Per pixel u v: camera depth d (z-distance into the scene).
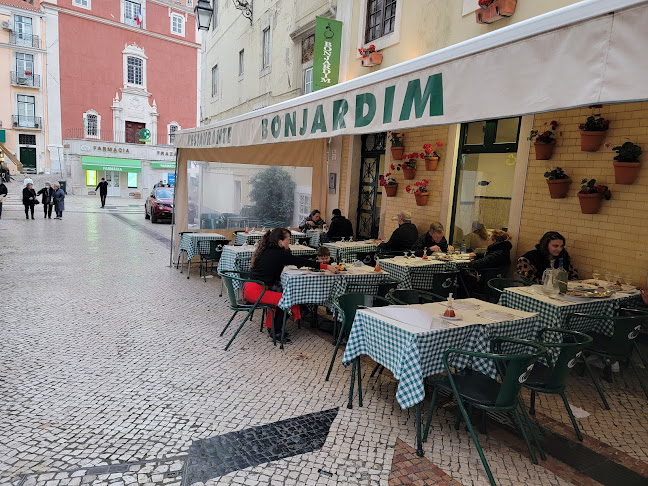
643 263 4.93
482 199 7.12
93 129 35.19
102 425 3.31
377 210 9.56
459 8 6.77
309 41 12.13
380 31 8.72
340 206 10.25
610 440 3.33
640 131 4.91
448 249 6.96
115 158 32.72
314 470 2.87
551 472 2.93
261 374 4.28
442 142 7.60
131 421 3.38
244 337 5.29
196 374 4.23
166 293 7.17
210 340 5.14
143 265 9.33
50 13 32.38
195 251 8.40
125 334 5.22
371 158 9.69
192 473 2.79
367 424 3.45
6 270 8.24
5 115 32.00
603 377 4.43
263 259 5.22
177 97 39.03
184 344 4.98
